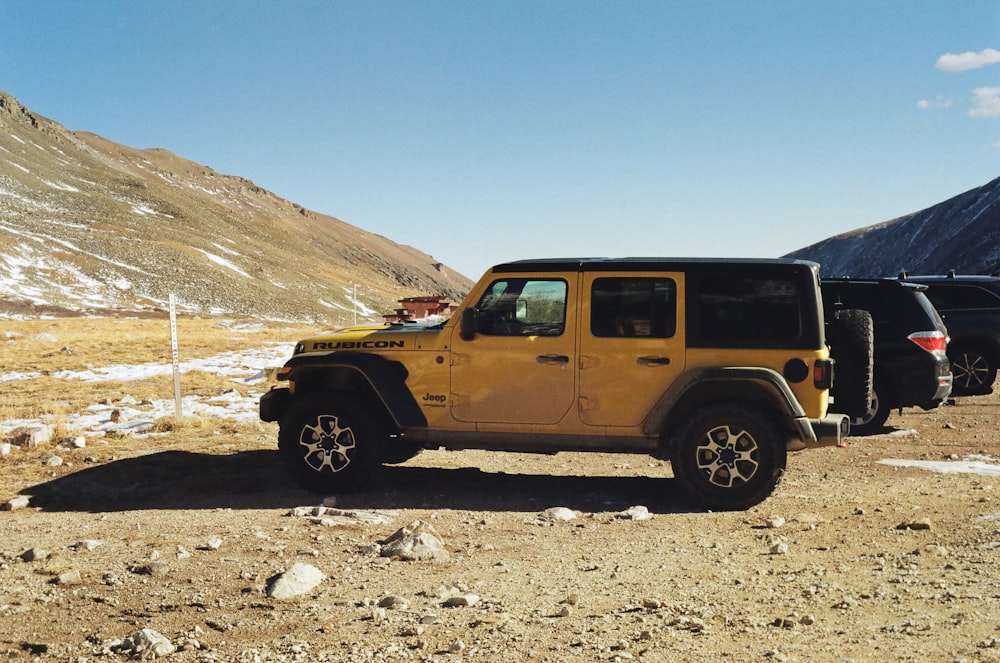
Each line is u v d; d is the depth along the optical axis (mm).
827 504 7793
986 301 15508
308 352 8672
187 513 7785
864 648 4102
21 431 11445
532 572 5797
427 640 4406
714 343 7797
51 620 4871
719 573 5629
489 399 8195
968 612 4574
